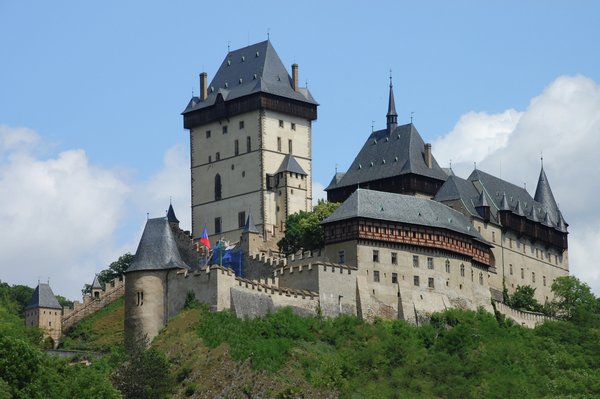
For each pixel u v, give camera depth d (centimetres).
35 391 17650
